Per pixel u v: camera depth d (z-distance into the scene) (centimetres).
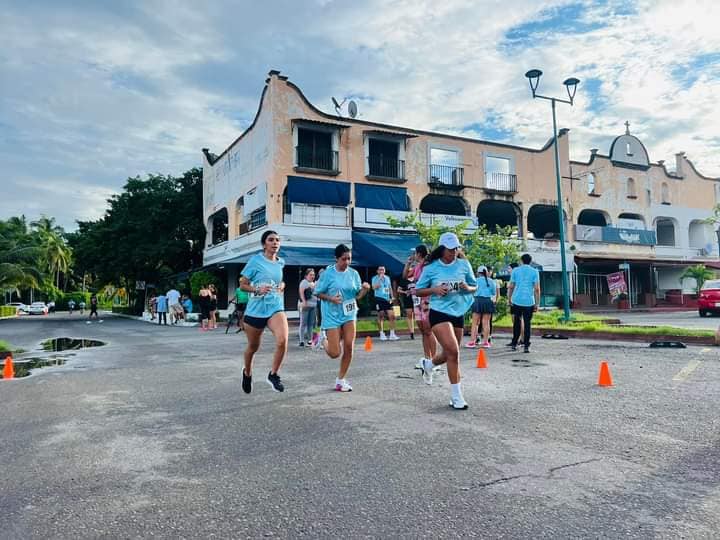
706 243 4103
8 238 4950
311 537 279
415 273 843
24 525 297
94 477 372
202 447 439
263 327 607
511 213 3631
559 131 3466
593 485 342
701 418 505
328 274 658
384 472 372
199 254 3994
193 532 287
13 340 1684
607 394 622
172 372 860
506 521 293
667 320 2042
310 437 461
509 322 1672
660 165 3894
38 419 546
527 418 516
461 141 3072
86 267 4053
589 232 3484
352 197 2736
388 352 1086
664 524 286
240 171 3031
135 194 3841
